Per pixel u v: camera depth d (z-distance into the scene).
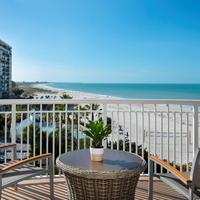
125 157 2.75
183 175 2.35
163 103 3.93
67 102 3.91
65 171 2.48
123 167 2.43
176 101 3.91
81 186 2.47
